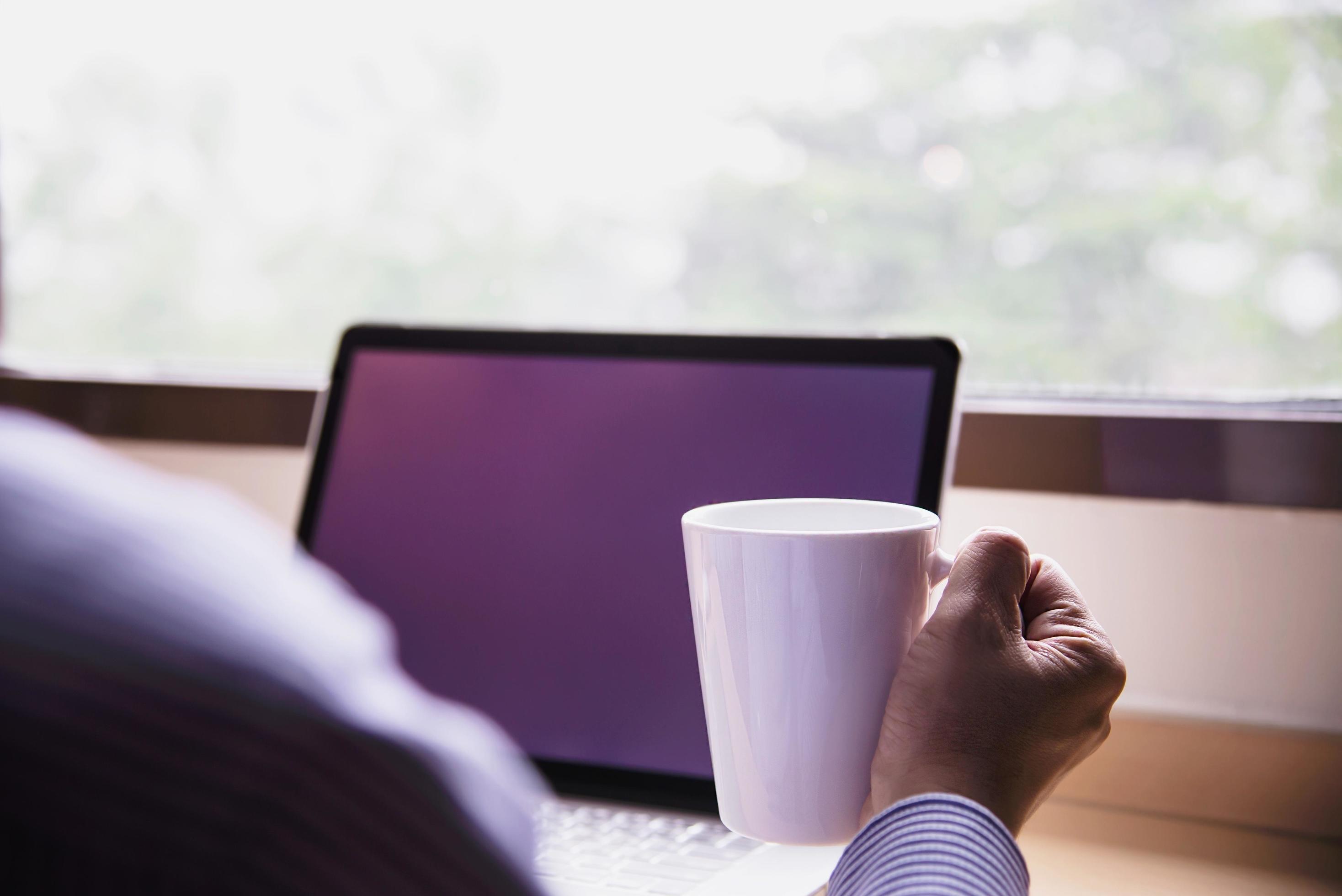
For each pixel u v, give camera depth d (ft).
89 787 0.70
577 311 3.33
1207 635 2.32
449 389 2.45
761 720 1.34
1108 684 1.41
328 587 0.85
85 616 0.71
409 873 0.77
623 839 1.89
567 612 2.21
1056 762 1.39
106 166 3.67
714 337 2.26
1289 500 2.24
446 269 3.44
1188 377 2.64
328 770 0.74
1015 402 2.64
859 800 1.36
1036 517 2.46
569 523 2.26
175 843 0.70
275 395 3.12
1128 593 2.38
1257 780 2.17
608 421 2.30
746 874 1.73
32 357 3.76
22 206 3.73
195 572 0.75
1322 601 2.23
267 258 3.58
